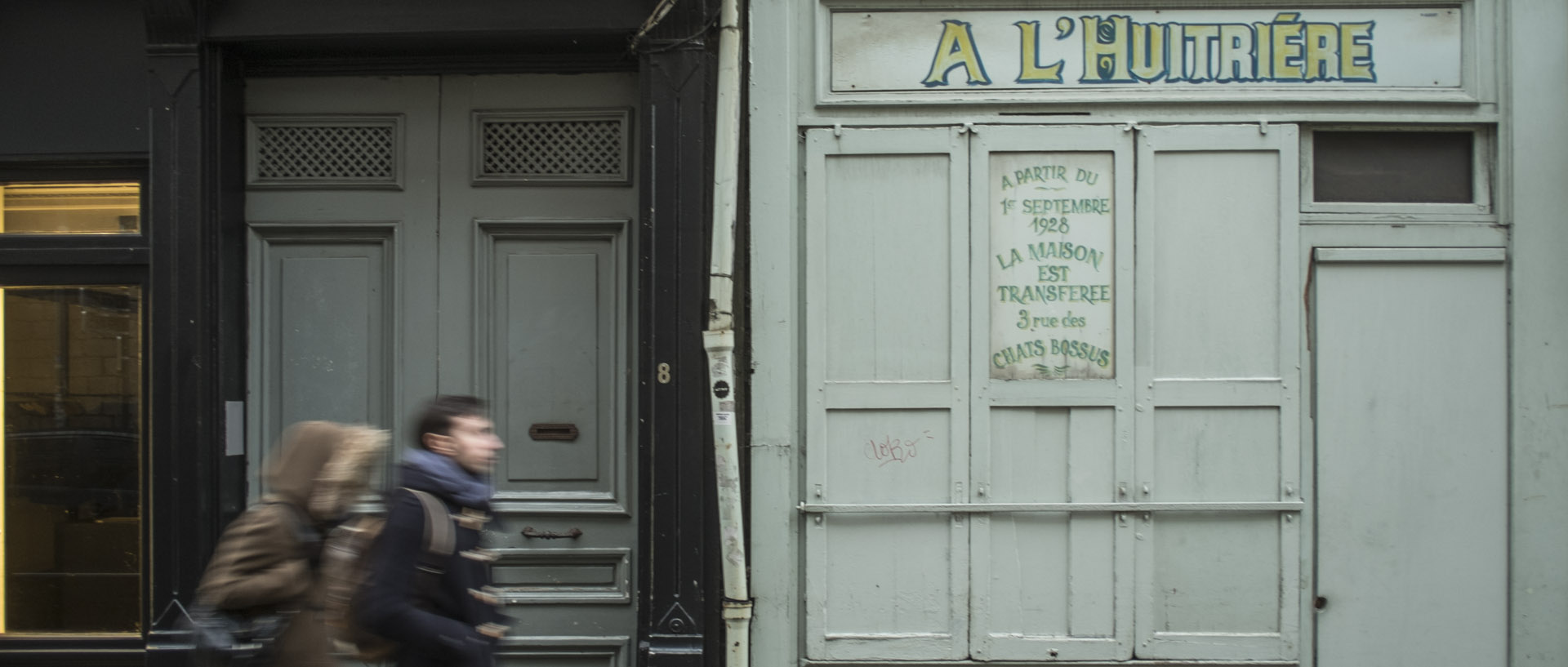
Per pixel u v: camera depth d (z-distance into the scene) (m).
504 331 4.61
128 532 4.61
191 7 4.27
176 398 4.30
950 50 4.43
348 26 4.34
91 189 4.61
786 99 4.35
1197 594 4.39
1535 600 4.35
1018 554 4.39
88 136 4.50
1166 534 4.39
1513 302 4.35
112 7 4.48
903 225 4.41
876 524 4.40
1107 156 4.41
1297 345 4.38
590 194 4.61
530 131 4.65
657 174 4.26
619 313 4.59
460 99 4.64
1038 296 4.41
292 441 2.80
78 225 4.61
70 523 4.62
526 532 4.56
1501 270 4.39
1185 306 4.40
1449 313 4.39
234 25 4.33
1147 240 4.38
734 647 4.23
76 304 4.61
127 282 4.57
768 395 4.34
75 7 4.49
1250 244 4.39
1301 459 4.38
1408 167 4.48
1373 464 4.39
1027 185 4.41
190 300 4.30
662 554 4.25
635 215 4.59
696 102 4.26
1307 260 4.41
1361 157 4.49
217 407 4.38
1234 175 4.40
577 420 4.59
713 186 4.27
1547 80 4.35
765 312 4.34
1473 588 4.37
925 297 4.41
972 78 4.43
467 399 2.82
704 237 4.27
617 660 4.55
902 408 4.39
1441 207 4.43
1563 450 4.34
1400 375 4.39
